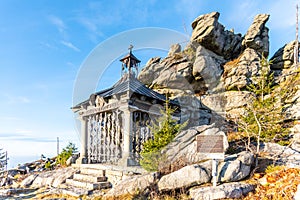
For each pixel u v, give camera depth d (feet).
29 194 19.13
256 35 54.85
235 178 15.28
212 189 13.44
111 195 15.16
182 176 14.87
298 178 13.87
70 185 20.06
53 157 38.37
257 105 31.78
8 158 38.60
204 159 17.53
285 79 45.21
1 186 24.94
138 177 15.69
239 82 44.27
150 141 18.98
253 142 25.70
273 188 13.65
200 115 33.32
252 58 49.88
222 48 54.44
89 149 27.07
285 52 54.85
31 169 32.89
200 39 51.90
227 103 41.68
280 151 21.45
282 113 35.22
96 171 21.49
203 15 55.16
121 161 21.81
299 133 30.91
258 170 17.04
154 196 13.99
